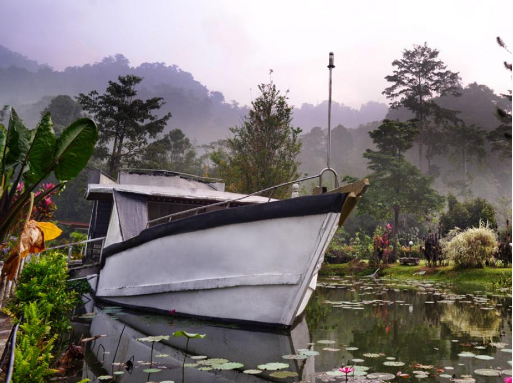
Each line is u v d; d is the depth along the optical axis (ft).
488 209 65.51
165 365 12.45
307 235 17.69
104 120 134.72
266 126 65.98
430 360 13.21
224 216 19.99
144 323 19.80
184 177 42.42
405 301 29.37
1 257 20.66
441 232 59.82
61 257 27.53
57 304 18.79
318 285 43.68
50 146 13.26
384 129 102.94
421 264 60.23
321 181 19.80
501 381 10.87
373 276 55.31
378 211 88.63
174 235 21.80
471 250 48.29
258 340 16.35
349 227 130.93
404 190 88.74
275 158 65.87
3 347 10.36
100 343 15.48
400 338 16.89
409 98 232.94
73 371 11.79
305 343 15.92
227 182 67.00
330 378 11.14
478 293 34.65
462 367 12.34
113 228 27.58
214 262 20.20
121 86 134.31
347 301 29.73
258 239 19.01
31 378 9.41
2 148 12.79
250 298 19.08
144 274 23.12
